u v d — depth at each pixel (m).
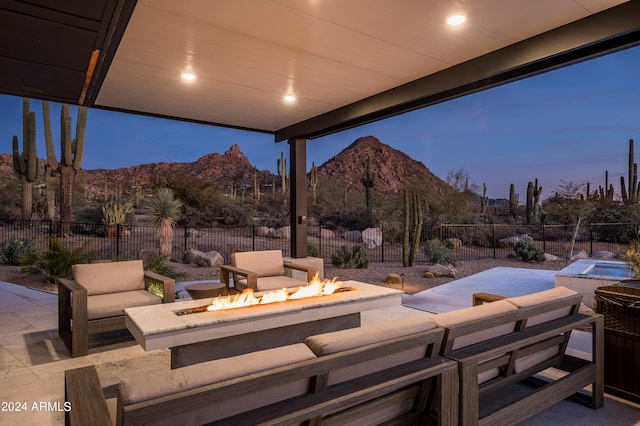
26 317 4.93
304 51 3.71
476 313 1.98
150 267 7.49
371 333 1.64
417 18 3.09
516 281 7.39
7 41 2.90
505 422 2.02
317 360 1.43
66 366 3.38
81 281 4.13
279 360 1.38
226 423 1.26
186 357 2.89
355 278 8.69
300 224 6.84
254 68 4.12
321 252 12.44
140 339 2.72
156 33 3.32
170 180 17.47
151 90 4.81
